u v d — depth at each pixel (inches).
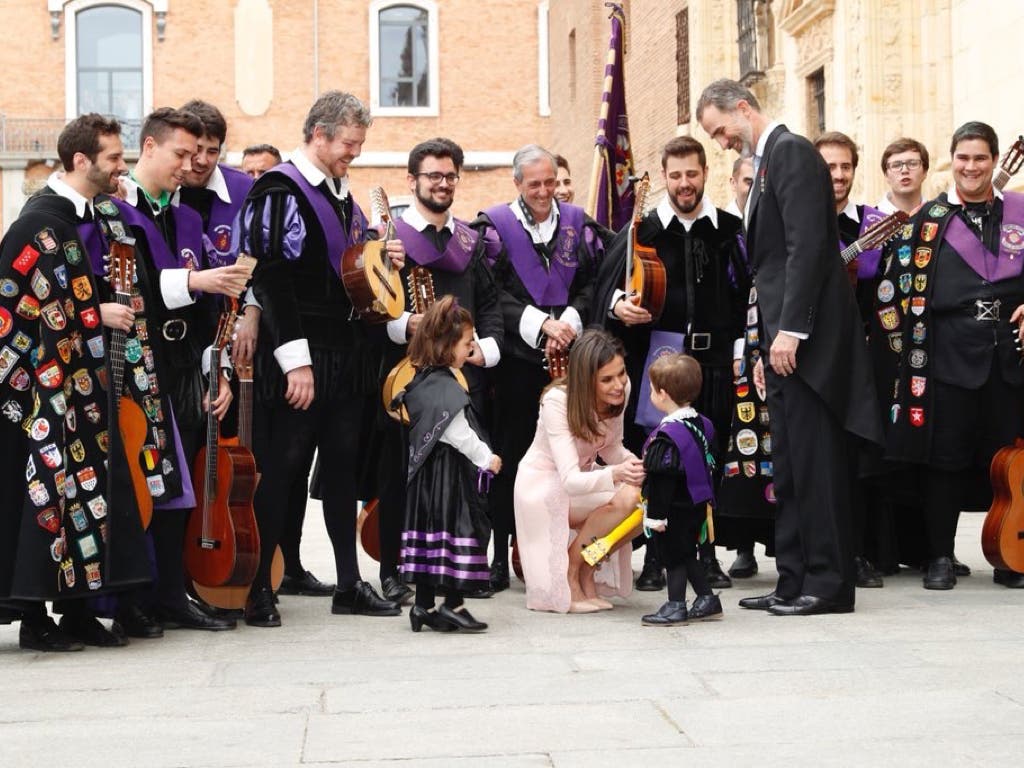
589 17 1093.8
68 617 247.0
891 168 327.0
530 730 176.7
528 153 315.3
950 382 304.0
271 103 1455.5
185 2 1449.3
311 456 313.1
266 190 265.3
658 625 255.1
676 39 839.7
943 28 527.2
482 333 310.3
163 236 263.7
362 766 161.3
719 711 185.0
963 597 288.0
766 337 269.9
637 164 962.1
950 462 303.4
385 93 1471.5
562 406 275.0
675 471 252.8
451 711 187.8
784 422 269.0
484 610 281.4
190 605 263.1
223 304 272.5
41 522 233.5
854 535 309.0
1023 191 453.4
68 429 237.6
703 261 310.5
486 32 1472.7
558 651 232.4
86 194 247.1
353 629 260.5
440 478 253.3
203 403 266.7
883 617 260.2
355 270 266.8
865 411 266.5
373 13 1461.6
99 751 170.7
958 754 162.4
